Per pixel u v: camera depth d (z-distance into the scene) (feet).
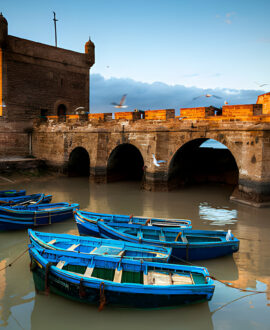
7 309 29.27
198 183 96.32
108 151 90.74
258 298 30.91
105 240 38.06
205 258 39.34
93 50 131.03
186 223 48.01
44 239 39.04
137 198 72.95
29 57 110.63
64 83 123.44
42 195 66.13
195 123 72.64
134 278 32.14
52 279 31.19
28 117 113.50
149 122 80.18
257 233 48.75
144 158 82.48
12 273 35.91
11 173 97.55
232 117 66.85
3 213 47.75
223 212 60.90
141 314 28.76
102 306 28.76
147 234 44.01
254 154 63.52
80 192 79.36
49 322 27.63
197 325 27.17
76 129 96.84
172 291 28.04
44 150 109.60
